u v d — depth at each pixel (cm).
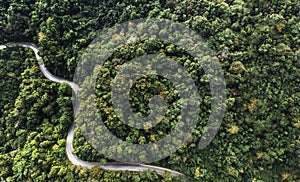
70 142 5719
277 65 5222
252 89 5359
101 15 6194
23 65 6259
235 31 5478
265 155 5375
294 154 5353
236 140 5372
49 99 5931
